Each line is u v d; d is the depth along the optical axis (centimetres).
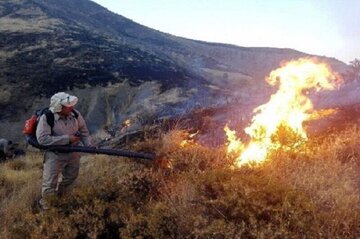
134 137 859
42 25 8962
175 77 6562
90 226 424
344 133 558
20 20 9406
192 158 527
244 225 352
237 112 798
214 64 17162
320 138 577
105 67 6538
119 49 8219
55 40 7838
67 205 474
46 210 470
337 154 500
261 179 412
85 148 537
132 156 533
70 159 557
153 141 617
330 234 335
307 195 391
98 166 664
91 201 473
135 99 5247
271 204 377
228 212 378
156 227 391
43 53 6975
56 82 5753
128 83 5762
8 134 4644
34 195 607
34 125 547
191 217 378
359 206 370
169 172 524
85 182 599
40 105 5253
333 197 382
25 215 481
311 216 354
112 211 448
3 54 6781
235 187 393
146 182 505
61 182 573
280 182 407
